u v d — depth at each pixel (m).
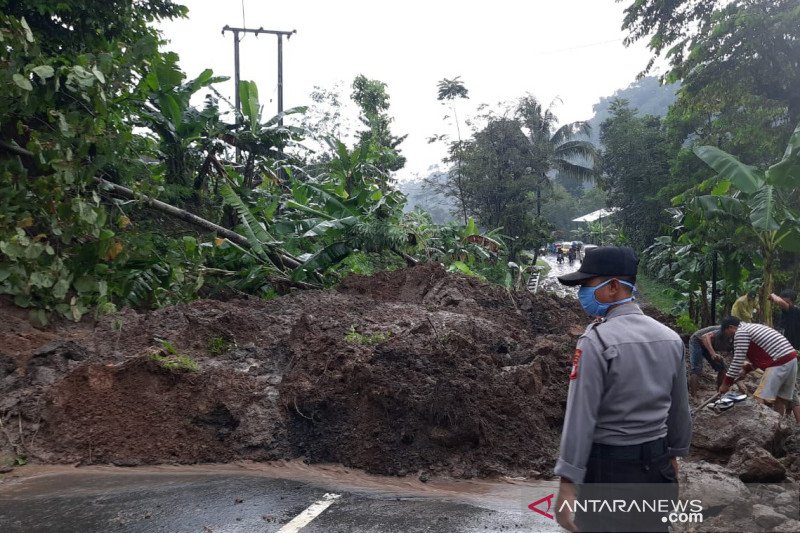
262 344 7.72
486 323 8.73
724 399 5.61
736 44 20.45
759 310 12.47
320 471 5.69
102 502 4.86
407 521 4.48
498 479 5.57
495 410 6.06
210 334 7.87
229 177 15.27
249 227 12.73
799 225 11.80
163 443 5.98
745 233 12.89
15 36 8.79
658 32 22.86
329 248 13.26
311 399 6.22
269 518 4.53
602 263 2.79
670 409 2.80
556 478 5.61
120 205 10.79
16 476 5.49
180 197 14.13
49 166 9.24
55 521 4.50
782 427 5.45
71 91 9.80
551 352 7.44
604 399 2.65
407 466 5.67
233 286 12.52
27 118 9.81
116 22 12.54
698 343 8.16
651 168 41.97
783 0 20.02
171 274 10.79
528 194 38.12
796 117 20.92
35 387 6.64
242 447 5.98
